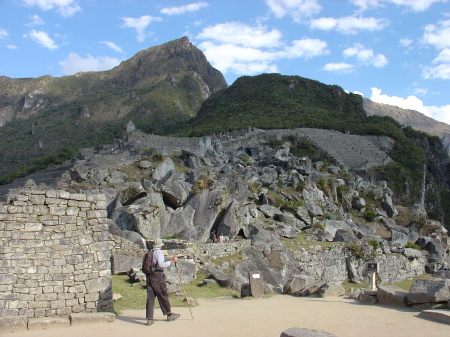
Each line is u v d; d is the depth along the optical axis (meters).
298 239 32.34
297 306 13.28
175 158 55.78
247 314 12.07
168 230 27.48
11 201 11.86
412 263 35.84
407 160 87.56
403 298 12.02
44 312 11.49
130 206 26.33
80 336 9.48
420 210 54.69
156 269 11.22
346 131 96.00
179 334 9.57
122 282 17.06
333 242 32.25
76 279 12.02
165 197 30.92
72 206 12.43
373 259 32.16
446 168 104.75
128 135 75.56
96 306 12.12
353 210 50.78
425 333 8.73
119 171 48.22
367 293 13.55
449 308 10.64
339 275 30.33
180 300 14.86
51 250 11.91
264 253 26.19
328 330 9.43
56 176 54.38
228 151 65.06
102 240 12.61
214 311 12.85
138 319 11.51
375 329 9.31
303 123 100.69
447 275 35.75
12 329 10.17
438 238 44.75
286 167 55.97
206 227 28.69
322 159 79.94
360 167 78.56
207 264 21.84
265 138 84.38
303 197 43.69
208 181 31.89
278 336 9.10
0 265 11.34
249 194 37.25
